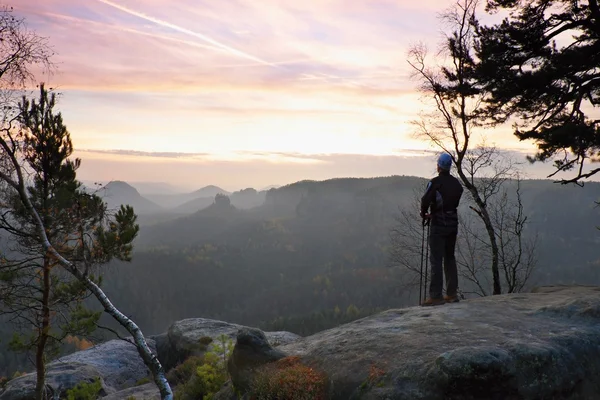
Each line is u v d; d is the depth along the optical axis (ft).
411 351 17.92
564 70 33.19
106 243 34.96
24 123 28.19
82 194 36.70
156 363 23.31
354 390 17.42
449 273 25.21
